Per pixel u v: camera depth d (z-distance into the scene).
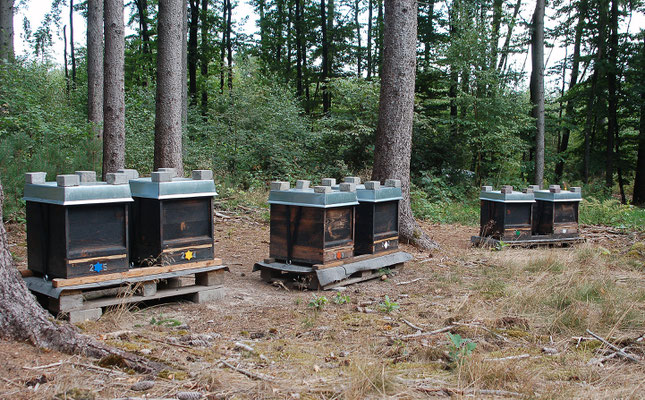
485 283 6.67
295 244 6.57
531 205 9.81
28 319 3.76
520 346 4.39
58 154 10.46
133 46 27.44
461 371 3.68
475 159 20.14
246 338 4.55
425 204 14.62
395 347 4.26
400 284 6.86
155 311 5.29
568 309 5.21
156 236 5.44
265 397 3.19
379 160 9.35
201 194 5.68
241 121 17.44
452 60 18.89
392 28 9.03
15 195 9.36
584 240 10.41
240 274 7.24
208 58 30.14
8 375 3.23
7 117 11.18
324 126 18.02
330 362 3.95
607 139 24.06
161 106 10.34
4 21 17.08
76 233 4.73
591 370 3.81
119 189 4.96
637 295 5.96
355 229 7.16
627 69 23.39
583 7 23.86
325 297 5.93
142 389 3.21
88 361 3.62
